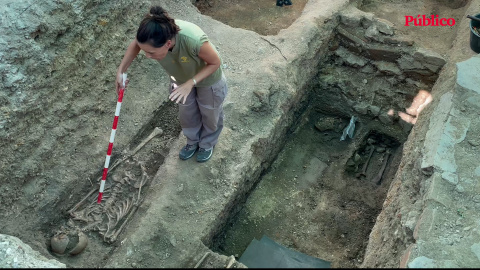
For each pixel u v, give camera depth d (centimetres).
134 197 418
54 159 426
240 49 535
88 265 379
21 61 394
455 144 406
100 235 396
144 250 373
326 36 576
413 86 576
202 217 399
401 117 583
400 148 579
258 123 477
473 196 370
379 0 659
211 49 315
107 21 467
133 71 505
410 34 593
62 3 415
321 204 508
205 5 673
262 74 499
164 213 395
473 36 510
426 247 335
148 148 462
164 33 289
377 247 390
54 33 413
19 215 395
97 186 431
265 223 481
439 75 531
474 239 343
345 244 470
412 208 379
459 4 646
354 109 602
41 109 413
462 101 445
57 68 422
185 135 410
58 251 380
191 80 321
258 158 477
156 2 564
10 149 391
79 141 442
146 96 495
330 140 587
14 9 399
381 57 581
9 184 392
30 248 360
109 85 484
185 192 410
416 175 404
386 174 552
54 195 411
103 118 470
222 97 366
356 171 560
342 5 592
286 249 297
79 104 449
